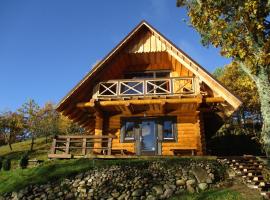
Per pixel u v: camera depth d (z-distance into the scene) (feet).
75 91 53.98
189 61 53.78
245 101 93.09
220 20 46.26
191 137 54.19
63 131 130.41
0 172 51.62
